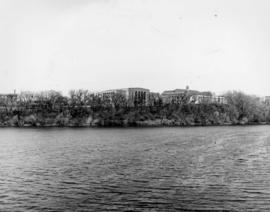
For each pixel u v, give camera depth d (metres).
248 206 38.41
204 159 71.25
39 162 69.62
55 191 45.59
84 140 118.81
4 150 91.44
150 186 47.34
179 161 68.62
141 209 37.84
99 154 80.94
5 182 51.09
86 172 57.84
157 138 123.44
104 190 45.66
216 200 40.59
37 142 113.12
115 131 164.62
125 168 61.12
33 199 42.06
